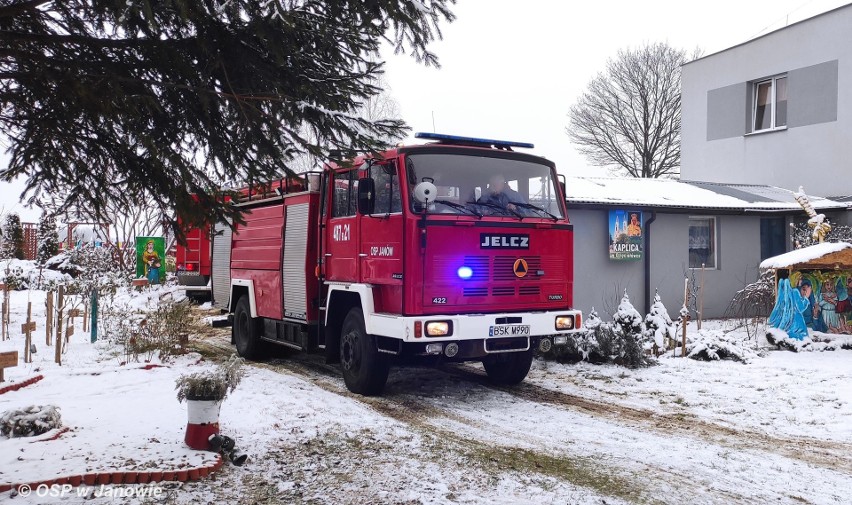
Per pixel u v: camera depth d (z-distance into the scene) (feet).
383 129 16.21
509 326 23.82
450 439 19.76
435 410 23.68
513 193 25.58
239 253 36.27
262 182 16.79
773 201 51.13
